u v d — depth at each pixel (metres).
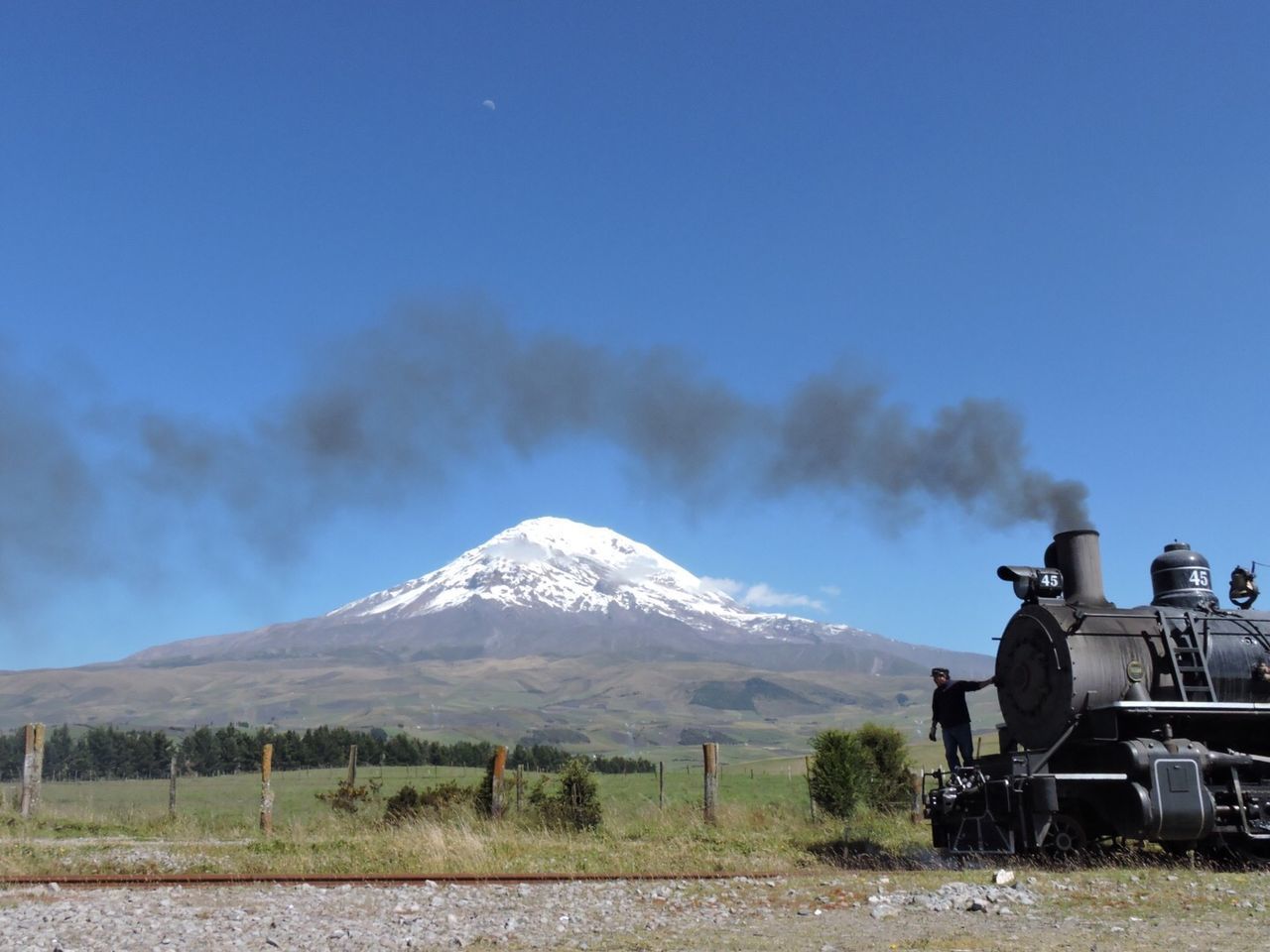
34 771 26.12
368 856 17.78
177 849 19.25
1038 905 12.33
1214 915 11.59
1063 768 17.67
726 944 10.31
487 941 10.71
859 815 27.31
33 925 11.65
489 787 25.70
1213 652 18.03
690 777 63.66
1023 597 18.39
